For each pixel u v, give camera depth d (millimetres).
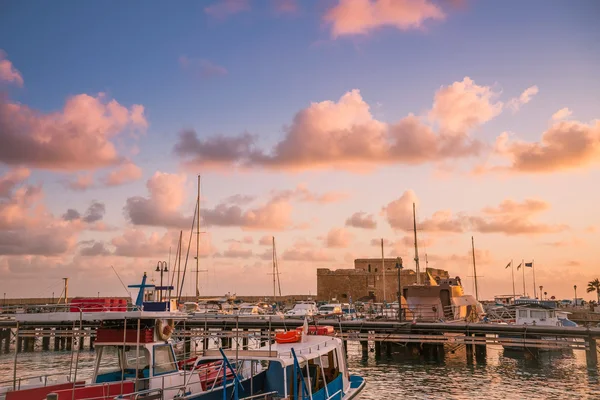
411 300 56469
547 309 50938
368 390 34562
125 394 16484
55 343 59688
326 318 57000
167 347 19531
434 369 42781
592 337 42500
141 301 21391
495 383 36844
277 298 132625
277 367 20734
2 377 39156
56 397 15016
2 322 47594
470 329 46344
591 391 34094
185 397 16484
